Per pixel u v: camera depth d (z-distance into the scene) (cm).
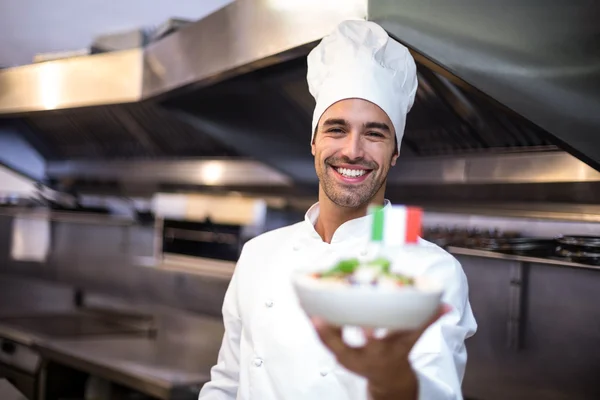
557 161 259
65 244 537
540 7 193
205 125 367
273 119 361
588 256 229
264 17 229
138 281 471
